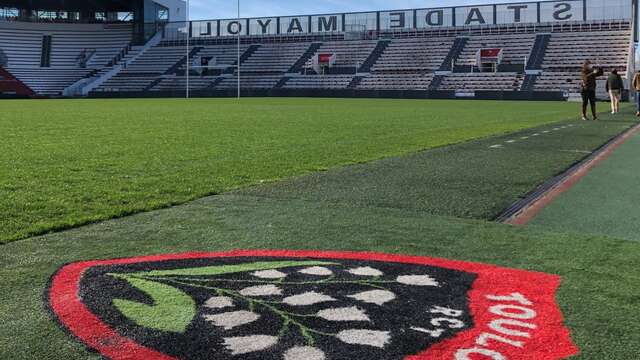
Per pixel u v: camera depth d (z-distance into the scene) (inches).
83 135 487.2
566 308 103.0
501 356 84.3
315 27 2463.1
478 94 1809.8
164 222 170.6
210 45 2573.8
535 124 621.6
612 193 221.8
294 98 1907.0
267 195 213.9
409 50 2255.2
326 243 146.7
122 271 122.3
